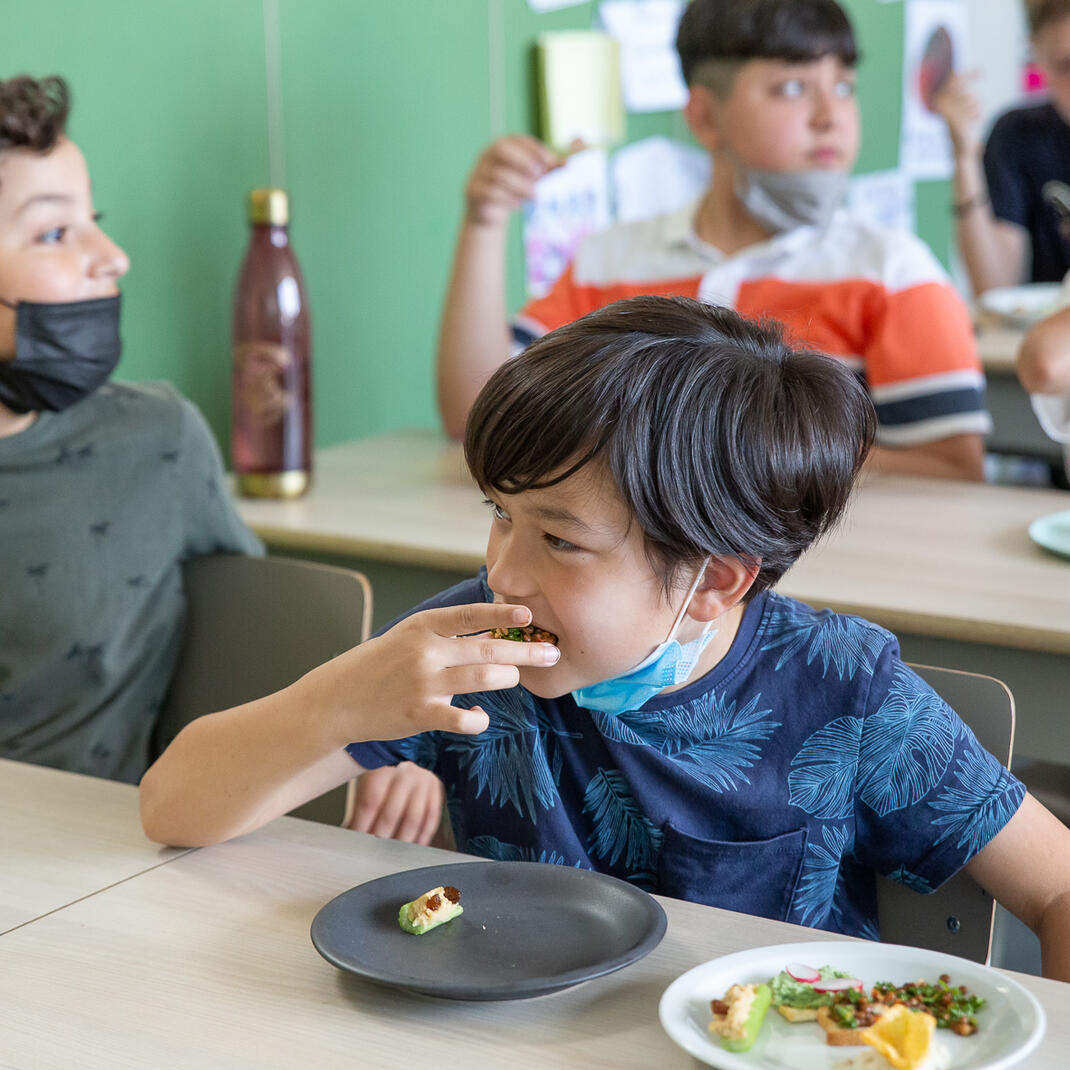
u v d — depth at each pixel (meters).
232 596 1.41
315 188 2.54
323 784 1.00
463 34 2.86
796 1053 0.65
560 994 0.71
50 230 1.36
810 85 2.14
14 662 1.40
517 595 0.83
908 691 0.98
